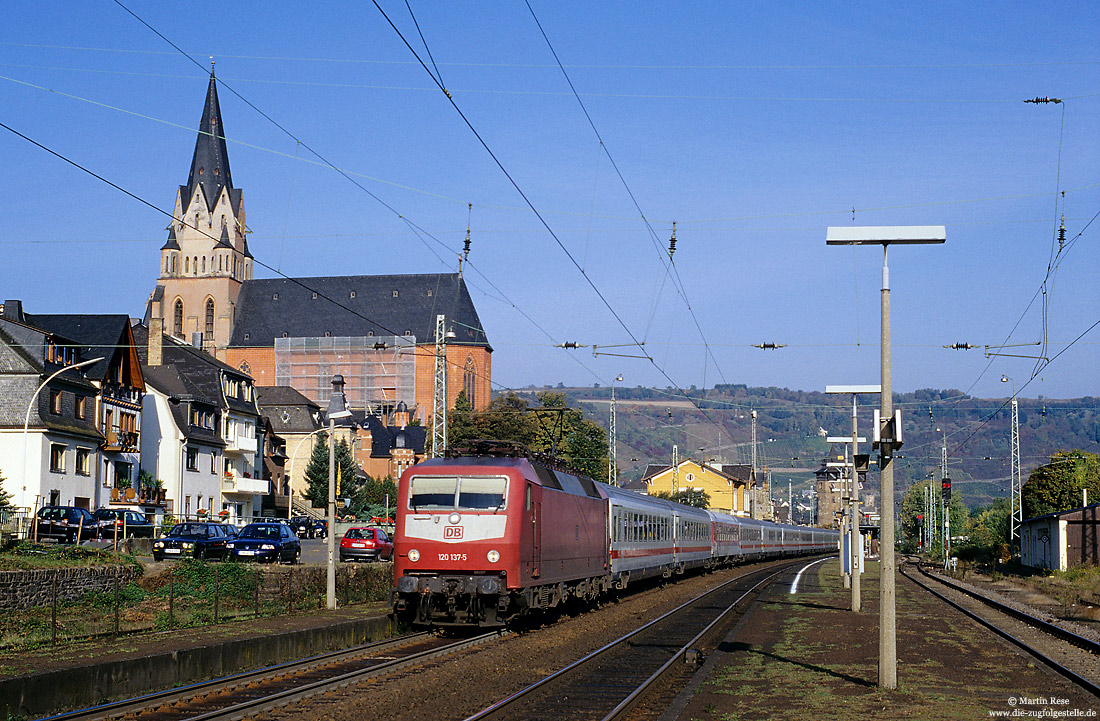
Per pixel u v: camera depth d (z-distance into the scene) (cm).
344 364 15888
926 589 4978
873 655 2275
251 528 4931
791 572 6500
